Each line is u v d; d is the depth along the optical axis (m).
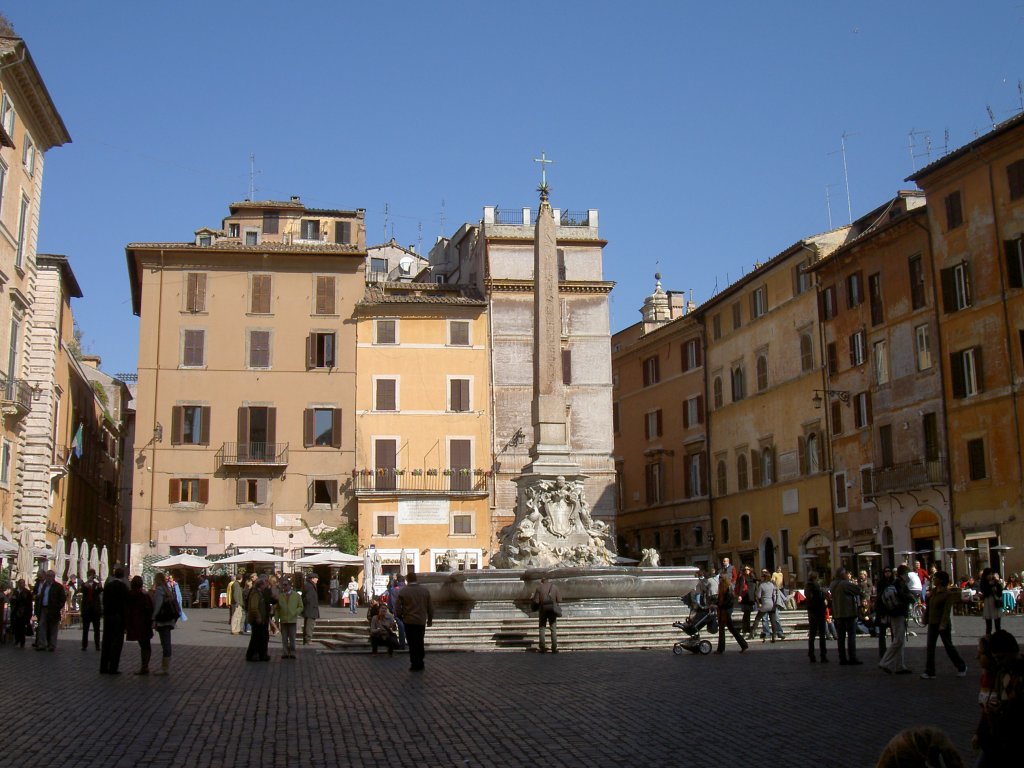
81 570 38.72
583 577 26.95
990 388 41.88
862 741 11.63
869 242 49.41
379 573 49.81
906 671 17.94
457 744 11.69
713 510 63.41
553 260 31.92
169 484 54.84
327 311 57.38
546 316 31.48
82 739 12.06
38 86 38.75
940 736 6.06
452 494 56.12
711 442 63.91
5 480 40.00
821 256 54.25
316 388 56.59
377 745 11.67
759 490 58.81
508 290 58.78
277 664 21.25
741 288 61.16
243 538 54.53
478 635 24.83
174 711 14.24
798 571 54.78
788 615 29.44
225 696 15.80
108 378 78.00
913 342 46.38
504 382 57.94
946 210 44.41
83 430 59.38
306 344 56.91
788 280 56.81
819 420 53.50
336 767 10.55
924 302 45.81
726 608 22.77
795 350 55.97
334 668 20.22
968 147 42.25
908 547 46.22
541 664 20.39
